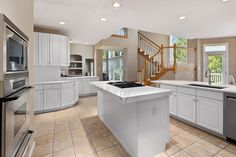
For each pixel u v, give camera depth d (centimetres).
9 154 105
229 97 232
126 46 713
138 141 189
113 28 447
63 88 447
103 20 375
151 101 199
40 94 402
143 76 691
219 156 199
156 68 683
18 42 134
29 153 190
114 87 256
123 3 281
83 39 611
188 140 244
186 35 575
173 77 620
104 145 234
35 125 317
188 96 303
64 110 438
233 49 606
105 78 798
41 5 284
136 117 190
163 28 460
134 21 386
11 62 117
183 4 288
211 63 655
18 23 177
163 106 212
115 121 261
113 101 268
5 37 103
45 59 433
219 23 412
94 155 206
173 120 338
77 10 310
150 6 296
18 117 129
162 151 212
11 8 157
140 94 186
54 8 298
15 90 124
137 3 281
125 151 216
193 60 672
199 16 355
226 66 621
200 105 278
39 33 422
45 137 261
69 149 222
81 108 461
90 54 810
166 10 317
